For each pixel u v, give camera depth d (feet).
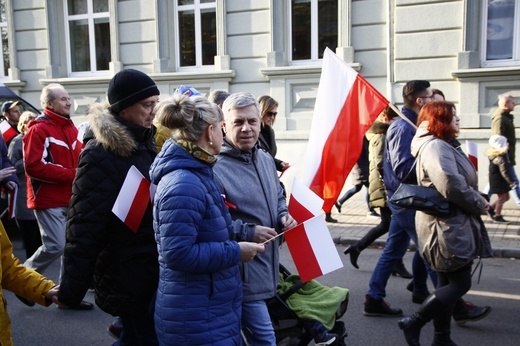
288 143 32.50
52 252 15.16
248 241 8.37
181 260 6.85
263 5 32.60
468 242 10.76
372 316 14.29
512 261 19.43
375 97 12.13
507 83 27.96
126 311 8.33
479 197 10.67
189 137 7.23
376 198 16.60
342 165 12.16
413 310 14.66
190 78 34.53
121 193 7.91
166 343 7.28
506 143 23.89
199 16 35.12
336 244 22.81
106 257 8.47
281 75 32.45
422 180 11.16
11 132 22.34
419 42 29.40
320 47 32.73
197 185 7.09
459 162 10.93
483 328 13.30
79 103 37.96
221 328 7.35
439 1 28.78
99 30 38.27
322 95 12.41
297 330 9.27
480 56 28.78
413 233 13.34
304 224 8.78
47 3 37.93
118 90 8.33
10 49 39.14
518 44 28.40
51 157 14.90
